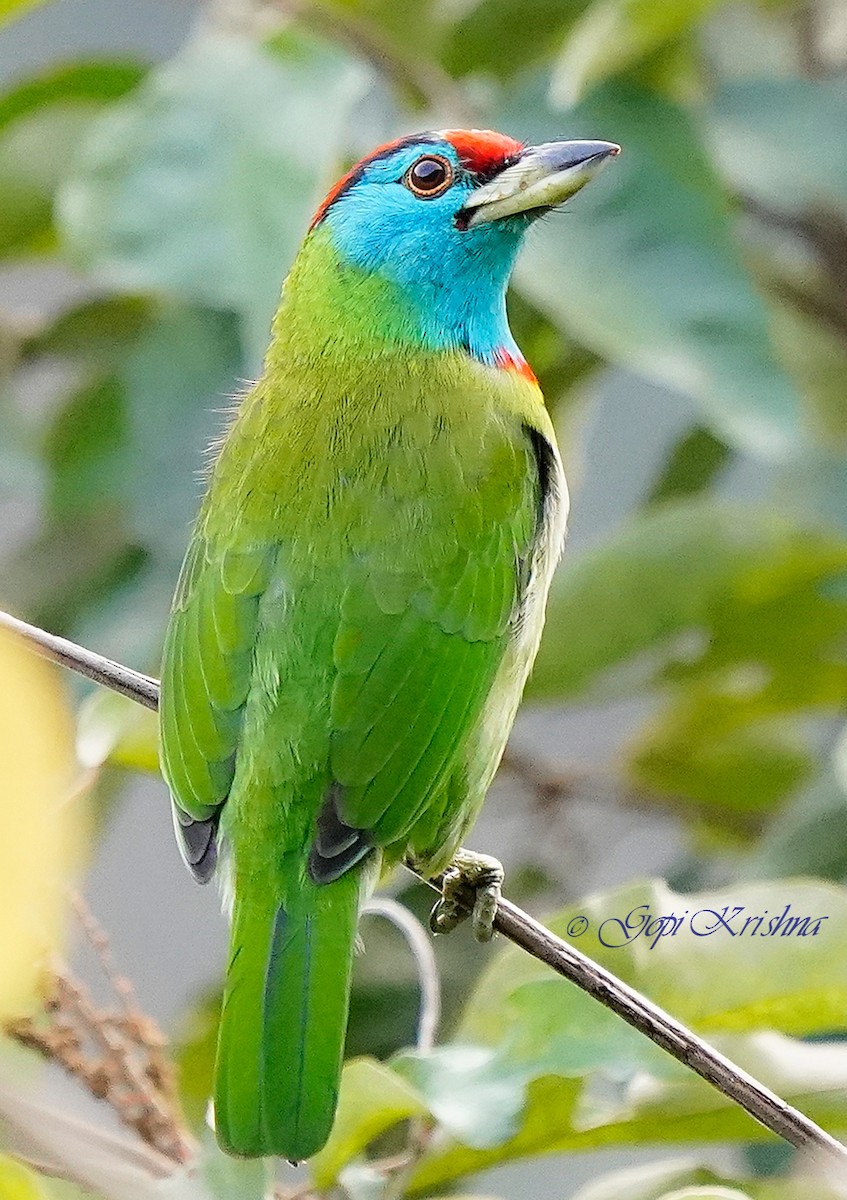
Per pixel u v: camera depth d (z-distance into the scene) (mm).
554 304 10461
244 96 10422
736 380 10344
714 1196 7172
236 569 8547
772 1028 8109
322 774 8055
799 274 12797
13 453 12047
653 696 12102
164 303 12070
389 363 9422
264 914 7883
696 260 10586
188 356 11906
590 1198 7980
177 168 10336
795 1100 7945
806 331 12625
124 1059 7777
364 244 9609
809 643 11359
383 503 8641
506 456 8969
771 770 12148
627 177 10750
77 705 11227
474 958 11406
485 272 9586
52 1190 7547
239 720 8258
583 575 10930
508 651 8914
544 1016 7844
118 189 10320
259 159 10281
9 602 11883
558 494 9305
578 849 12359
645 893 8305
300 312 9758
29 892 5145
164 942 15625
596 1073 7715
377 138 11492
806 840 10273
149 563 11820
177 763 8289
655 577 10891
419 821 8562
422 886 11578
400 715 8242
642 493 13664
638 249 10625
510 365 9688
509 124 11164
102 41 17281
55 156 11922
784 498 12156
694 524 10875
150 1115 7691
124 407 11820
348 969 7820
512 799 12461
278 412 9188
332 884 7949
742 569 10859
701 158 10797
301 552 8516
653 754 12164
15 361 12469
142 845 15859
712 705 11906
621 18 10672
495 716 8883
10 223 11992
